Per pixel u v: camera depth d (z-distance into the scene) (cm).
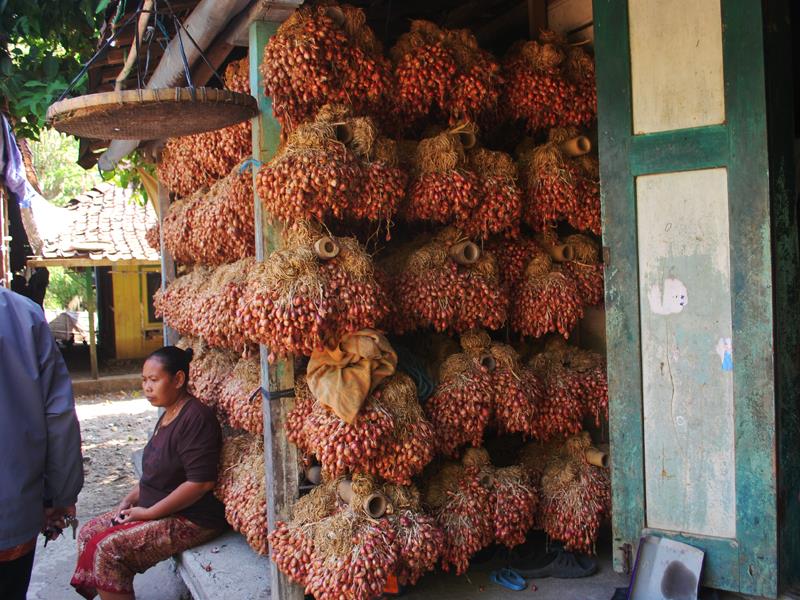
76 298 2795
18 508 275
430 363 340
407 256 322
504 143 389
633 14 296
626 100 298
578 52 360
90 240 1419
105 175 774
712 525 291
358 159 290
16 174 827
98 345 1923
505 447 378
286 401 310
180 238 421
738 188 278
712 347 288
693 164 286
